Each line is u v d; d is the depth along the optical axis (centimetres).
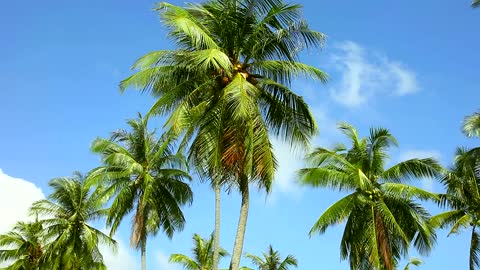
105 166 3900
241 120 1950
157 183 3894
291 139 2150
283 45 2123
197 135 2008
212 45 2031
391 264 3006
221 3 2148
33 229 4819
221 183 1973
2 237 4806
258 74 2158
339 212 3189
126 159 3794
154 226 3819
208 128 1988
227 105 1980
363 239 3159
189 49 2153
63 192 4522
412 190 3100
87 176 3956
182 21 1961
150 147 3953
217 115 1992
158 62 2122
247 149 1948
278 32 2047
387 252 3027
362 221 3178
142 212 3747
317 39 2091
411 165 3147
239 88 1936
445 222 3547
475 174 3416
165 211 3959
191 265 4847
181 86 2130
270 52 2164
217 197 2478
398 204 3197
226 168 1944
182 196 3950
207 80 2119
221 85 2114
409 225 3194
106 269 4500
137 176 3909
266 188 1986
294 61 2133
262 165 1964
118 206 3853
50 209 4509
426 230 3128
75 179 4572
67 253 4341
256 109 2003
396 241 3241
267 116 2161
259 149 1975
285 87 2078
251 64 2147
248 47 2127
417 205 3186
